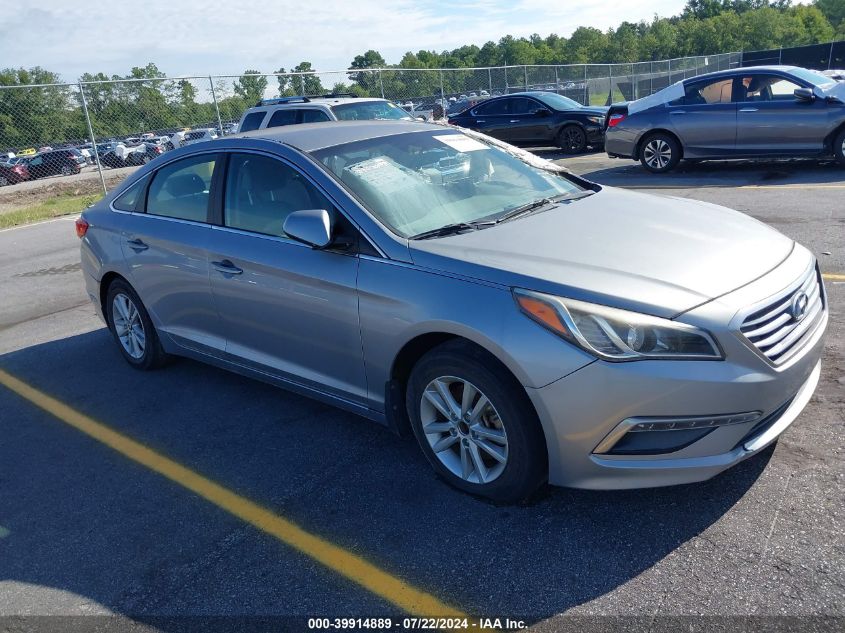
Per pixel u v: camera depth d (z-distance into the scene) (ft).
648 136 38.93
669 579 8.59
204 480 12.12
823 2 348.59
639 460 9.16
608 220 11.60
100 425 14.67
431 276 10.32
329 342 11.89
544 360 9.09
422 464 11.85
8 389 17.11
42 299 25.49
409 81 68.49
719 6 376.89
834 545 8.80
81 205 50.85
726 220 11.87
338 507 10.89
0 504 12.02
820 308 10.64
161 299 15.49
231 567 9.77
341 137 13.55
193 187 14.67
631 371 8.79
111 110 54.54
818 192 29.12
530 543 9.54
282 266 12.26
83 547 10.58
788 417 9.74
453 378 10.22
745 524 9.37
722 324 8.83
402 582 9.12
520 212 12.21
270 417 14.24
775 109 34.83
